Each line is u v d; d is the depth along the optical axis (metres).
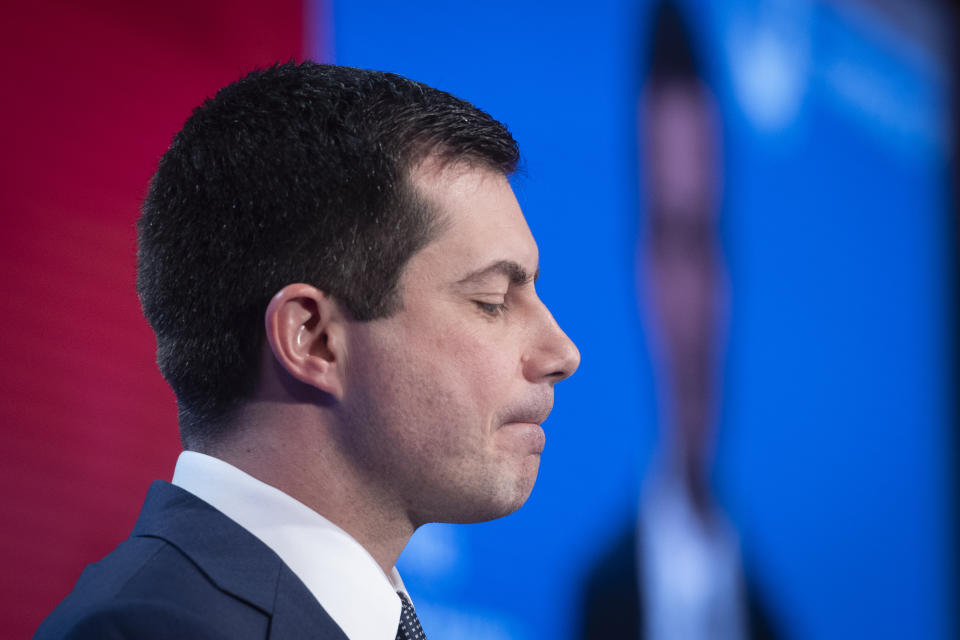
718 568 8.98
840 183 10.96
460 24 7.96
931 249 12.09
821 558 10.09
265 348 2.88
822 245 10.62
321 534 2.81
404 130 2.95
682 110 9.27
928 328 11.86
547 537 7.81
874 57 11.65
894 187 11.70
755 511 9.47
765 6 10.27
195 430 2.97
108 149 6.12
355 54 7.38
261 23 6.91
